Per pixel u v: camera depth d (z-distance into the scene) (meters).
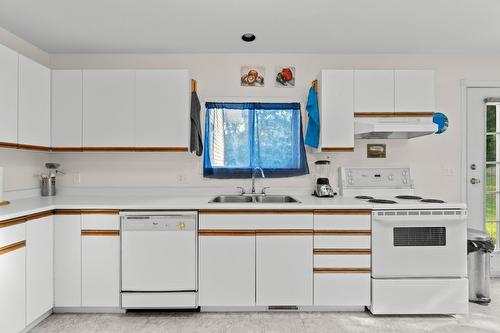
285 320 2.45
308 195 3.18
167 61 3.24
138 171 3.23
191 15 2.49
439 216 2.47
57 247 2.51
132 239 2.51
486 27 2.71
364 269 2.51
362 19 2.57
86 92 2.88
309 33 2.81
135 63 3.23
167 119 2.88
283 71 3.26
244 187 3.25
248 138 3.25
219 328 2.33
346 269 2.51
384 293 2.47
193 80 3.12
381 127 2.65
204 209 2.53
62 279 2.51
